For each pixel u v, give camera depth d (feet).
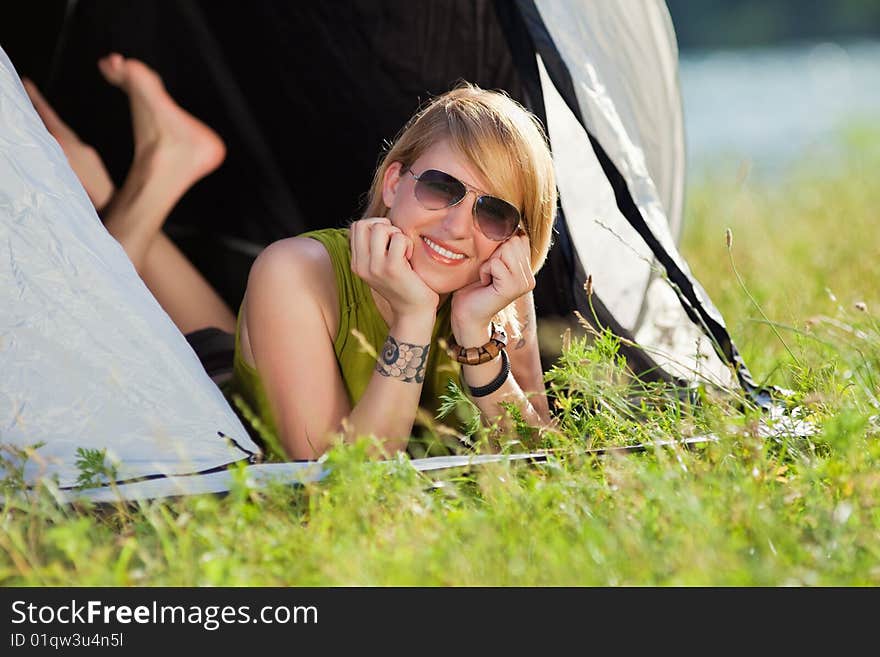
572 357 15.20
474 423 14.21
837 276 25.23
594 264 17.13
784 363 17.62
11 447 12.80
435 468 13.41
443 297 15.14
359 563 10.90
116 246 13.78
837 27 160.86
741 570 10.55
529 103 16.30
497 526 11.85
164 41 22.03
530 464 13.75
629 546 11.14
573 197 16.81
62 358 13.12
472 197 13.94
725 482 12.44
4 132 13.30
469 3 18.11
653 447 13.78
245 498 12.11
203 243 22.76
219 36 21.49
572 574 10.98
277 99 21.17
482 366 14.85
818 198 39.73
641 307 17.47
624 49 17.16
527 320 16.12
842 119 69.97
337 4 19.25
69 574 11.19
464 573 10.98
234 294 22.57
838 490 12.60
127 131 22.53
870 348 17.06
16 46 22.53
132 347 13.35
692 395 16.46
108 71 22.44
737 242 31.73
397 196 14.28
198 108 22.24
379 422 14.20
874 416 14.74
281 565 11.39
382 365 14.23
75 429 13.06
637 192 16.38
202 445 13.33
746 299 23.93
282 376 14.39
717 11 162.09
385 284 14.07
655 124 18.20
